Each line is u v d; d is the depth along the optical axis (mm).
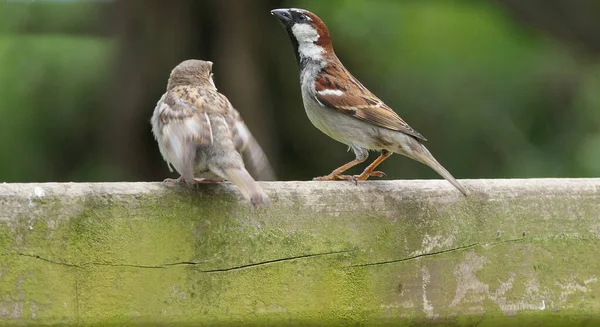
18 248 4602
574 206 5453
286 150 16562
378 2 17312
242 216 4957
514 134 16266
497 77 16609
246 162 5590
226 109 5746
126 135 15656
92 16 15812
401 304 5184
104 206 4738
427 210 5277
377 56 16656
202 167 5418
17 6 15656
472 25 17422
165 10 15562
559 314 5383
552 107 16641
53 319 4617
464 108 16188
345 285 5094
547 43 17297
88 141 15609
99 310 4691
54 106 15297
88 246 4699
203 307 4855
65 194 4691
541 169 16062
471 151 16094
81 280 4680
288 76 16453
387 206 5207
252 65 15883
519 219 5383
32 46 15508
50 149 15336
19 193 4637
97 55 15672
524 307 5332
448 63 16656
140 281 4766
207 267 4875
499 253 5352
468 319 5297
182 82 6238
